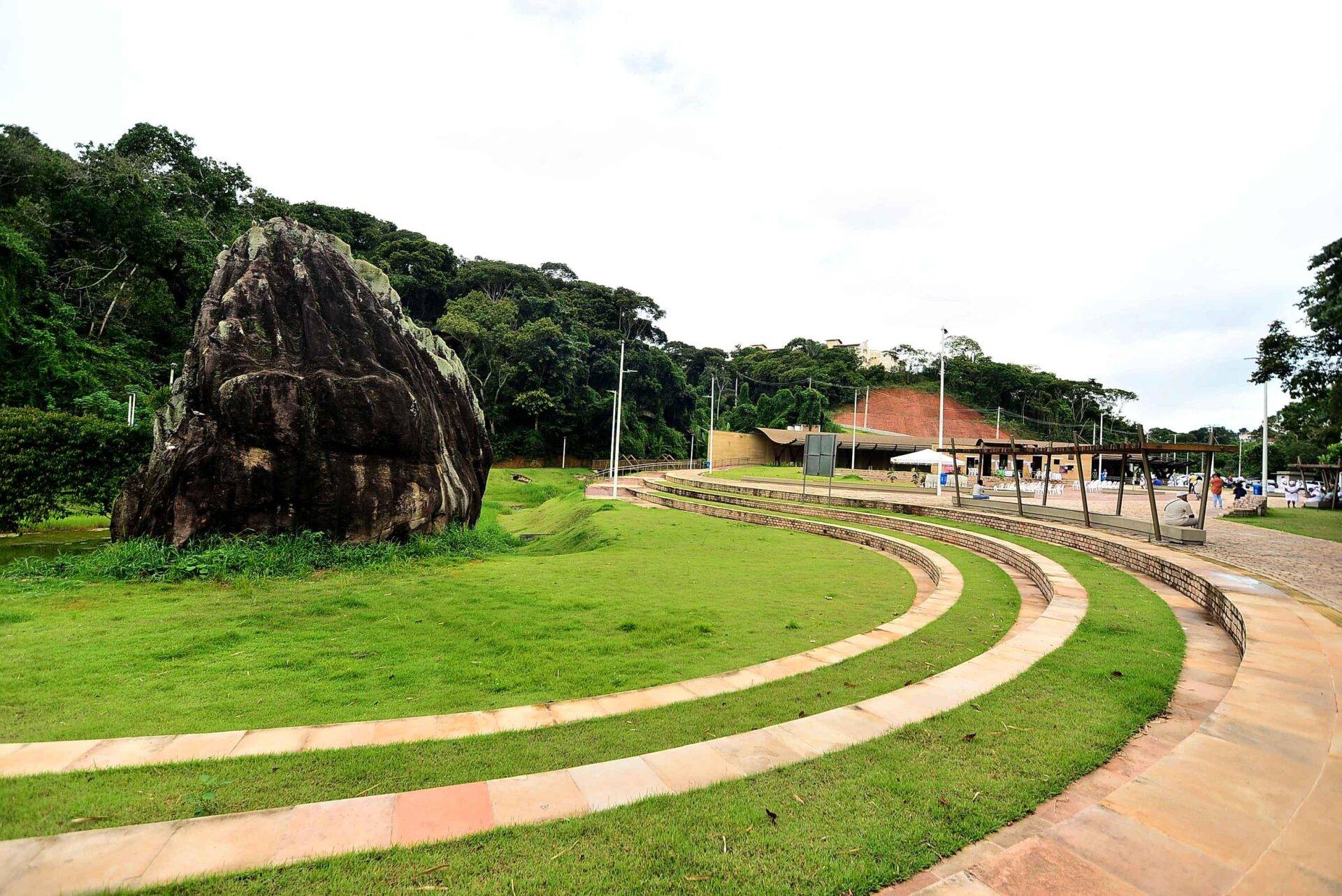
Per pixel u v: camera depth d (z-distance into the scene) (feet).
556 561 45.70
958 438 284.20
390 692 19.72
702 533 62.59
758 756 12.78
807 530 67.41
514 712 17.19
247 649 24.07
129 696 18.86
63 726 16.47
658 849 9.49
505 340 195.21
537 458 203.62
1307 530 53.16
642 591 34.88
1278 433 196.13
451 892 8.54
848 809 10.65
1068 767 12.10
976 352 372.38
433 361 55.98
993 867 8.68
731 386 329.31
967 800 10.89
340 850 9.47
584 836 9.86
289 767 13.32
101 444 50.49
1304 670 16.21
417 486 47.29
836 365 330.34
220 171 148.25
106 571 35.99
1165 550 36.68
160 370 130.52
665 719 16.38
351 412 43.57
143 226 120.47
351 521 43.80
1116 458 209.46
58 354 99.76
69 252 124.06
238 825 10.12
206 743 14.73
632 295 272.72
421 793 11.23
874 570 42.75
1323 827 9.29
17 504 46.37
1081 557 39.42
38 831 10.27
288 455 41.91
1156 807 10.05
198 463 39.86
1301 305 56.59
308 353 44.45
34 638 24.68
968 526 58.95
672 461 233.55
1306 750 11.91
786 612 30.35
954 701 15.67
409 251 225.97
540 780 11.75
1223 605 24.02
